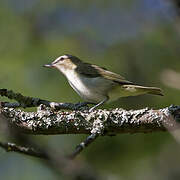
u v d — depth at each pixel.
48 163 9.32
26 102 8.77
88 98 11.28
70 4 15.34
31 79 12.14
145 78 13.23
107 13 15.54
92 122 7.82
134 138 11.68
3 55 12.80
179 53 13.68
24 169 12.34
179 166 11.72
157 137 11.64
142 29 14.59
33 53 12.96
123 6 15.61
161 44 13.93
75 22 15.11
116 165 11.48
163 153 11.77
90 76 11.08
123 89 10.81
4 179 12.29
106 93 10.96
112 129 7.84
